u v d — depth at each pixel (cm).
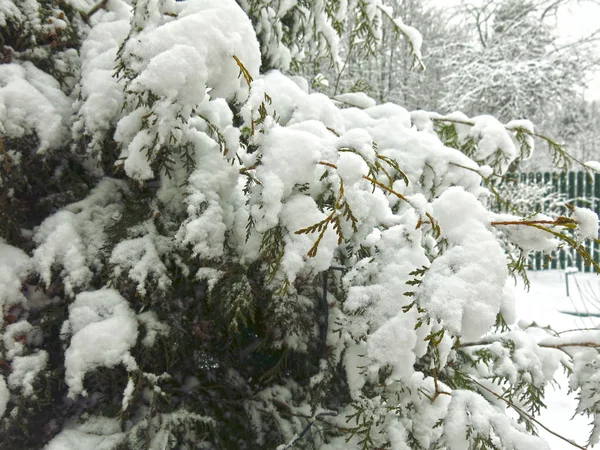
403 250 122
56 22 156
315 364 173
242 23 123
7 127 134
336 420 161
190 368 167
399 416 151
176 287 152
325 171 124
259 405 167
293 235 119
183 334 148
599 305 568
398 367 114
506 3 1232
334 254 161
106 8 176
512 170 253
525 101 1060
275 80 181
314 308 165
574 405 323
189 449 154
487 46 1193
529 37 1160
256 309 160
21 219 148
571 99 1107
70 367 127
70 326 136
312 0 221
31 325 137
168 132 120
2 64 146
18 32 152
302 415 159
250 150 160
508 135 214
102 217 153
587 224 102
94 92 140
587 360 151
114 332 131
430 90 1375
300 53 256
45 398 137
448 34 1409
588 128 1594
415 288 116
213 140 149
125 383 152
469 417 124
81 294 138
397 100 1242
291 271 116
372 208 137
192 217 132
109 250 143
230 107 179
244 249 140
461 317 94
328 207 134
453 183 183
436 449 140
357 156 110
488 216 112
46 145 139
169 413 148
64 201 156
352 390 154
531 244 112
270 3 210
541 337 181
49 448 132
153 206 149
